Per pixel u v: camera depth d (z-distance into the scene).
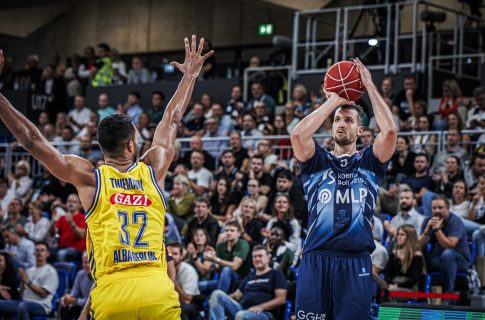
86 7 27.98
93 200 5.17
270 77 19.23
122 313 5.06
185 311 10.70
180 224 13.47
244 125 15.73
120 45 27.36
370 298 6.04
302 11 19.70
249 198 13.25
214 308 10.75
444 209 10.95
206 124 16.45
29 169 17.11
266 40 24.81
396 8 17.80
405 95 15.99
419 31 21.05
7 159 17.66
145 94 20.88
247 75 19.42
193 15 26.19
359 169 6.13
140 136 17.17
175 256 11.13
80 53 27.97
